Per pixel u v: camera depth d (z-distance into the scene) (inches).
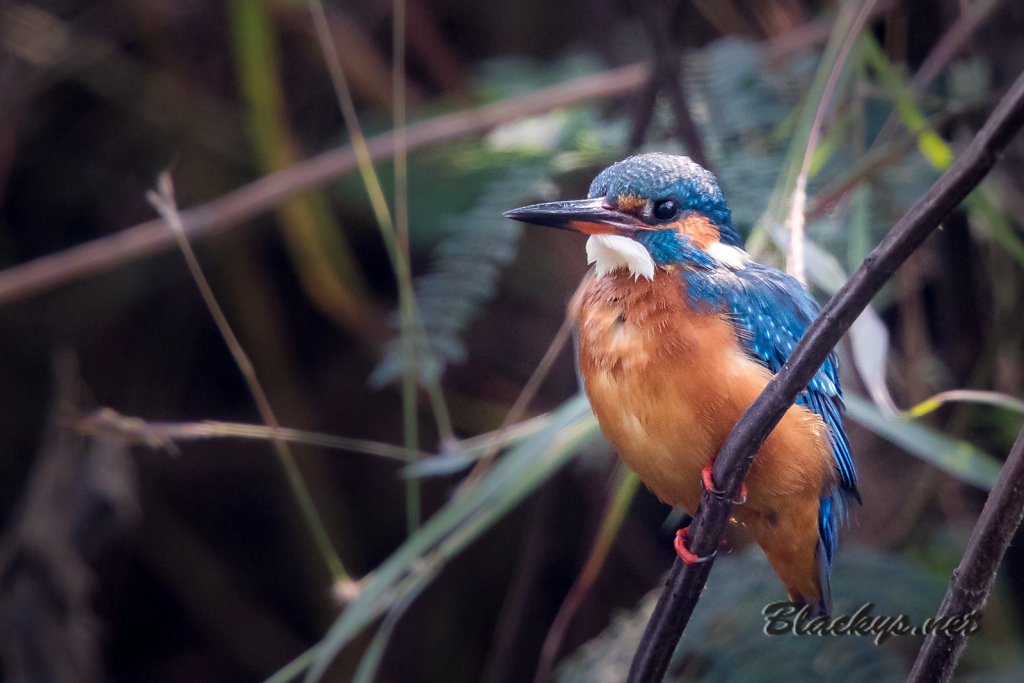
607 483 394.6
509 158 384.2
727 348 222.5
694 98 366.0
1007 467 166.2
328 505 494.3
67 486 415.2
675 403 221.0
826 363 252.4
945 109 352.2
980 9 339.9
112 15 479.5
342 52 459.8
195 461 496.4
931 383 374.0
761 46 384.2
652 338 224.5
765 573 322.3
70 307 484.7
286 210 423.2
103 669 502.0
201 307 486.9
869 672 292.4
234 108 488.1
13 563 406.3
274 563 514.0
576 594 302.2
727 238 252.1
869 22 343.0
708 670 314.3
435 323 335.0
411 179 405.7
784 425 221.6
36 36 474.9
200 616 510.9
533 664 465.4
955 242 363.6
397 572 265.1
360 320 450.0
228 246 470.9
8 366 483.2
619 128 371.2
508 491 271.3
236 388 498.3
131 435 280.7
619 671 327.9
